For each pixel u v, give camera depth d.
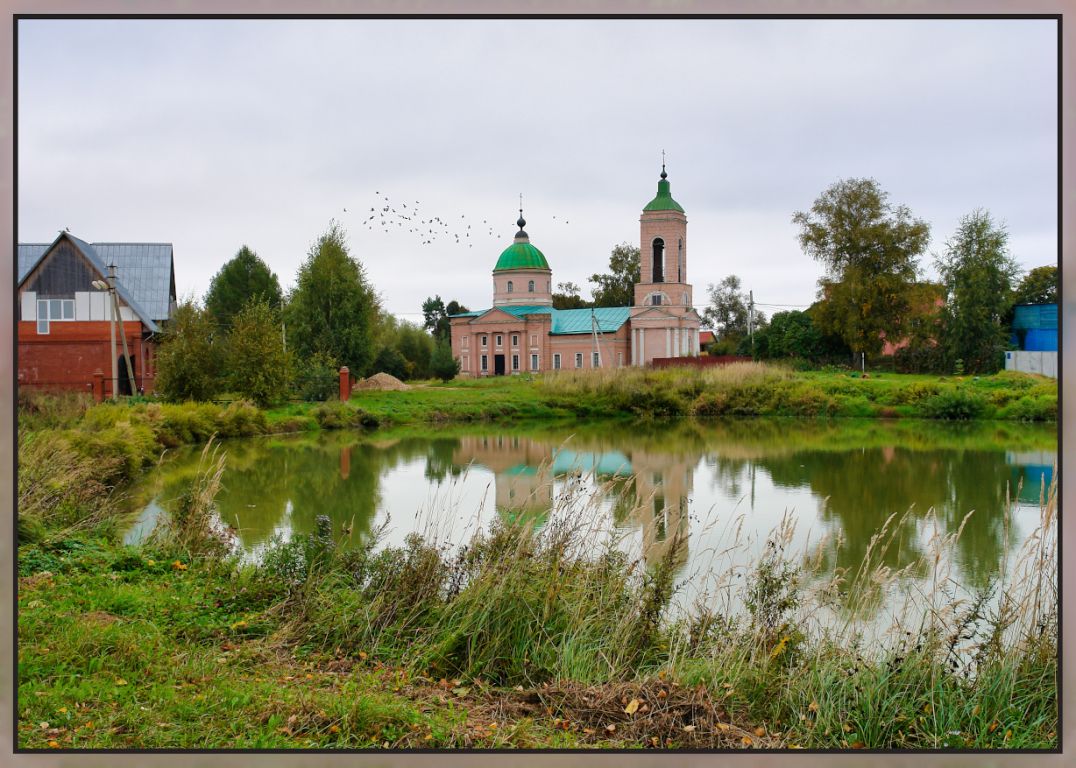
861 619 7.47
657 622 7.21
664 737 5.45
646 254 73.69
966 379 42.91
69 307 37.66
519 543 7.60
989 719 5.85
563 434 33.19
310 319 45.69
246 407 31.56
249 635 7.04
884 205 53.72
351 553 8.59
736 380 43.16
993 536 12.85
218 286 63.06
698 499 16.72
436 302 103.19
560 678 6.29
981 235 47.34
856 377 47.72
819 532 13.05
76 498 11.34
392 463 23.17
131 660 6.03
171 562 8.98
